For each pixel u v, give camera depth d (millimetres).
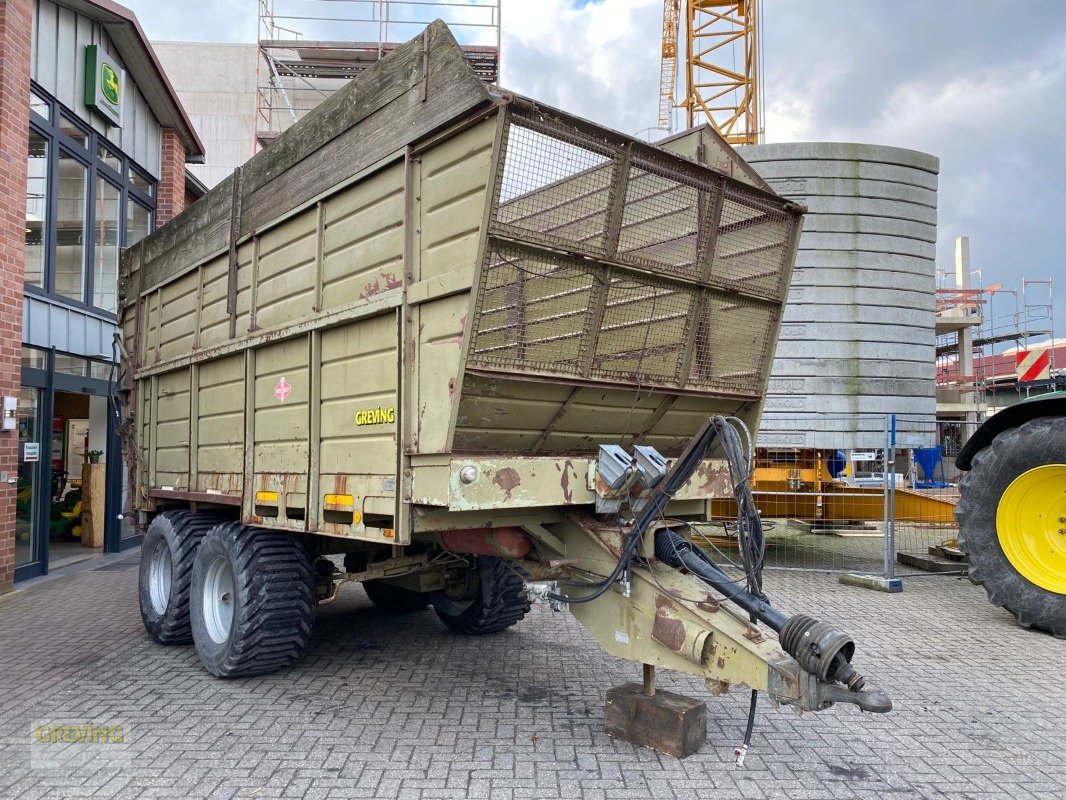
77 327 9969
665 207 3910
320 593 5297
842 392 8797
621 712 3943
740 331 4504
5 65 8094
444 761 3666
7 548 8141
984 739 3975
